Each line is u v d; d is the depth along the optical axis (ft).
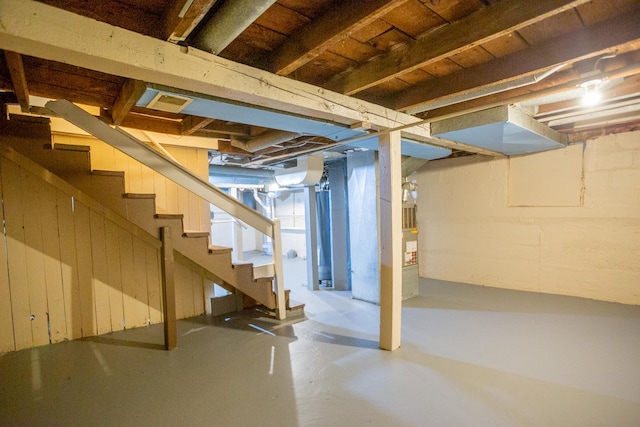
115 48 4.11
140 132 10.49
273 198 30.09
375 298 13.35
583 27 5.16
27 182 9.16
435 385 6.81
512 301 12.51
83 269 10.03
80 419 5.99
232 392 6.79
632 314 10.66
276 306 11.71
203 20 4.55
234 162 16.28
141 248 11.03
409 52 5.56
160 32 4.59
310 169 14.24
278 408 6.20
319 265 17.61
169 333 9.00
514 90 7.70
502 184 14.57
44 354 8.80
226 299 12.31
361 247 13.82
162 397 6.65
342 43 5.51
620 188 11.69
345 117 7.09
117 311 10.62
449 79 6.97
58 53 3.91
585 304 11.82
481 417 5.74
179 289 11.82
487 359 7.88
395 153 8.25
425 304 12.42
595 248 12.30
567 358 7.80
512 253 14.39
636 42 4.86
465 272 16.01
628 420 5.56
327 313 12.09
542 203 13.48
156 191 11.72
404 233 13.24
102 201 9.58
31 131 8.85
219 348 9.04
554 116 9.46
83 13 4.30
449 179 16.39
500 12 4.47
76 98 7.58
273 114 6.88
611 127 11.75
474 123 8.63
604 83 6.55
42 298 9.44
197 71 4.84
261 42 5.42
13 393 6.88
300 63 5.35
